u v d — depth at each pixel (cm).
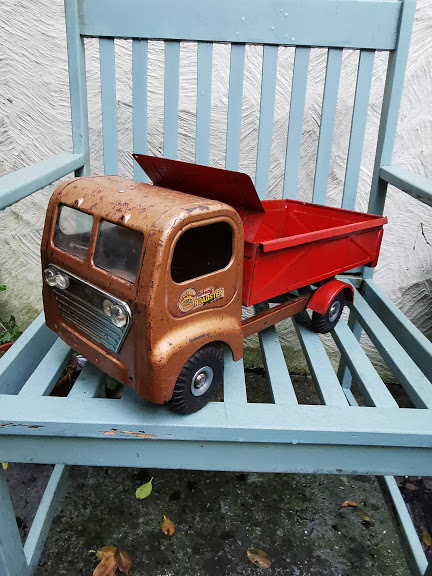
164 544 108
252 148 146
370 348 170
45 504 107
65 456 74
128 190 72
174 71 113
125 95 142
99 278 67
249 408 74
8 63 141
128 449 73
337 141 144
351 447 72
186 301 64
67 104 146
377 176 120
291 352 171
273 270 85
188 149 148
